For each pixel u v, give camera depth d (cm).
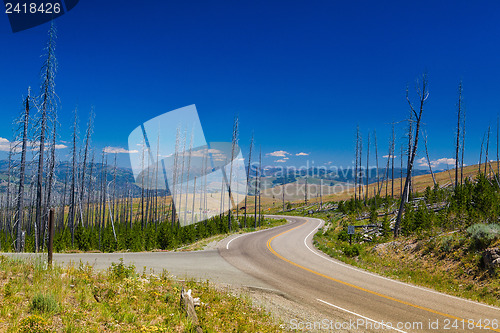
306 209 8638
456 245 1515
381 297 1093
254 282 1302
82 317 645
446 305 1005
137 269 1440
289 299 1070
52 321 603
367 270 1582
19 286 742
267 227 4812
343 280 1348
